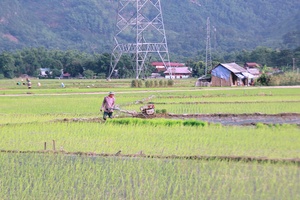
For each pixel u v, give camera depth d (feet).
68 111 149.38
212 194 60.54
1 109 158.20
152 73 600.39
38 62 628.69
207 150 81.82
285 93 220.64
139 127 108.27
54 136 99.09
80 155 81.15
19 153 83.41
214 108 151.74
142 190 63.00
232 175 67.41
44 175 70.13
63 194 62.34
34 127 111.34
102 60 558.15
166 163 74.64
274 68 558.56
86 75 546.67
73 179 68.13
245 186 62.80
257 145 84.58
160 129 104.68
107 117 122.21
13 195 62.18
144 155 79.10
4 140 95.81
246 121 120.57
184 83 369.50
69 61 615.16
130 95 218.18
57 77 600.39
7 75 596.29
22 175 70.28
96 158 78.84
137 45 384.88
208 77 341.62
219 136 94.12
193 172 69.51
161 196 60.64
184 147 84.69
